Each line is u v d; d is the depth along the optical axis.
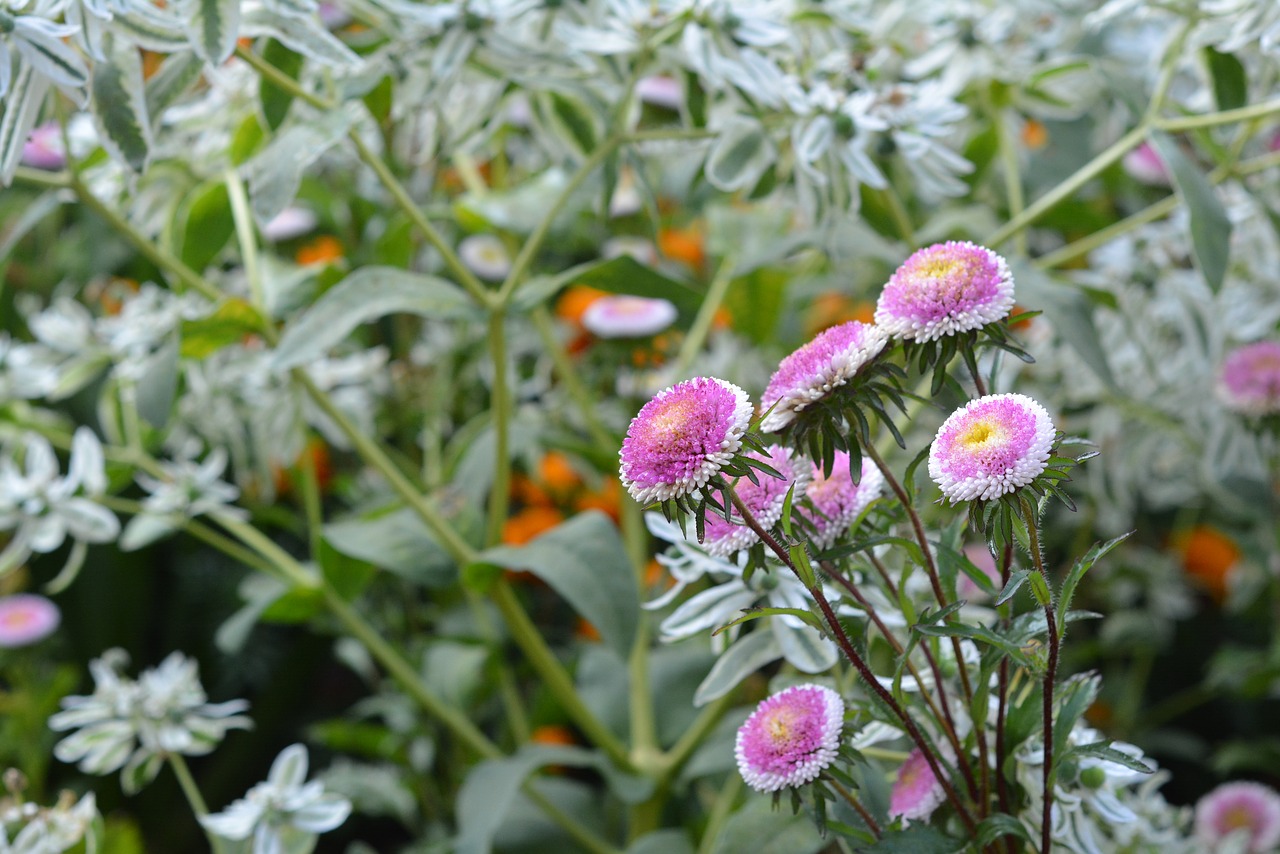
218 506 1.49
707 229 1.88
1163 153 1.23
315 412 1.58
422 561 1.31
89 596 2.04
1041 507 0.89
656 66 1.26
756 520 0.91
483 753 1.44
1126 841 1.14
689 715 1.47
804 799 0.95
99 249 2.14
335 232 1.80
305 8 1.14
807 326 2.06
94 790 1.92
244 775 2.01
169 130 1.40
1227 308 1.52
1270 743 1.68
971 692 0.98
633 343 1.52
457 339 1.83
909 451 1.40
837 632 0.91
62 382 1.57
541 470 1.82
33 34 1.05
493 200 1.50
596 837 1.45
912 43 1.50
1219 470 1.48
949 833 0.97
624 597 1.18
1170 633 2.03
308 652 2.05
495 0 1.22
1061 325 1.22
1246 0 1.20
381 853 1.95
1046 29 1.54
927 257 0.90
